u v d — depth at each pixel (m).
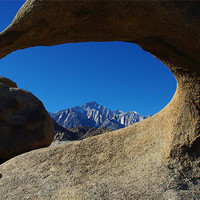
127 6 2.27
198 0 2.46
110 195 2.66
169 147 3.23
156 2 2.30
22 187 3.42
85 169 3.63
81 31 2.58
